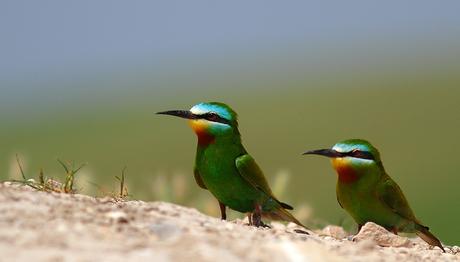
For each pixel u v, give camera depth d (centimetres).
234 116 1007
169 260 638
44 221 696
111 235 687
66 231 679
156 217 762
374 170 999
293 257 688
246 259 664
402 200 1001
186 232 721
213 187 1014
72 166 995
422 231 1007
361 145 1003
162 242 684
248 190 1002
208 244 687
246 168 990
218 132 998
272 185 1226
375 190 997
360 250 773
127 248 657
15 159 1016
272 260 673
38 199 754
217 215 1191
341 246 777
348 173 1005
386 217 1005
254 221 1014
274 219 1043
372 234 882
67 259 617
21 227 675
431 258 815
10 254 617
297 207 1241
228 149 997
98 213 743
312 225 1191
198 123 1002
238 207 1025
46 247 638
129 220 736
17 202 733
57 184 896
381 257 760
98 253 637
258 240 733
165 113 1009
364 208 1009
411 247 880
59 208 739
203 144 1007
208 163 1002
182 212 849
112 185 991
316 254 707
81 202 775
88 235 677
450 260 828
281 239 752
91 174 998
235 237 732
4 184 847
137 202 884
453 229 2383
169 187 1202
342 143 1011
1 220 684
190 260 643
